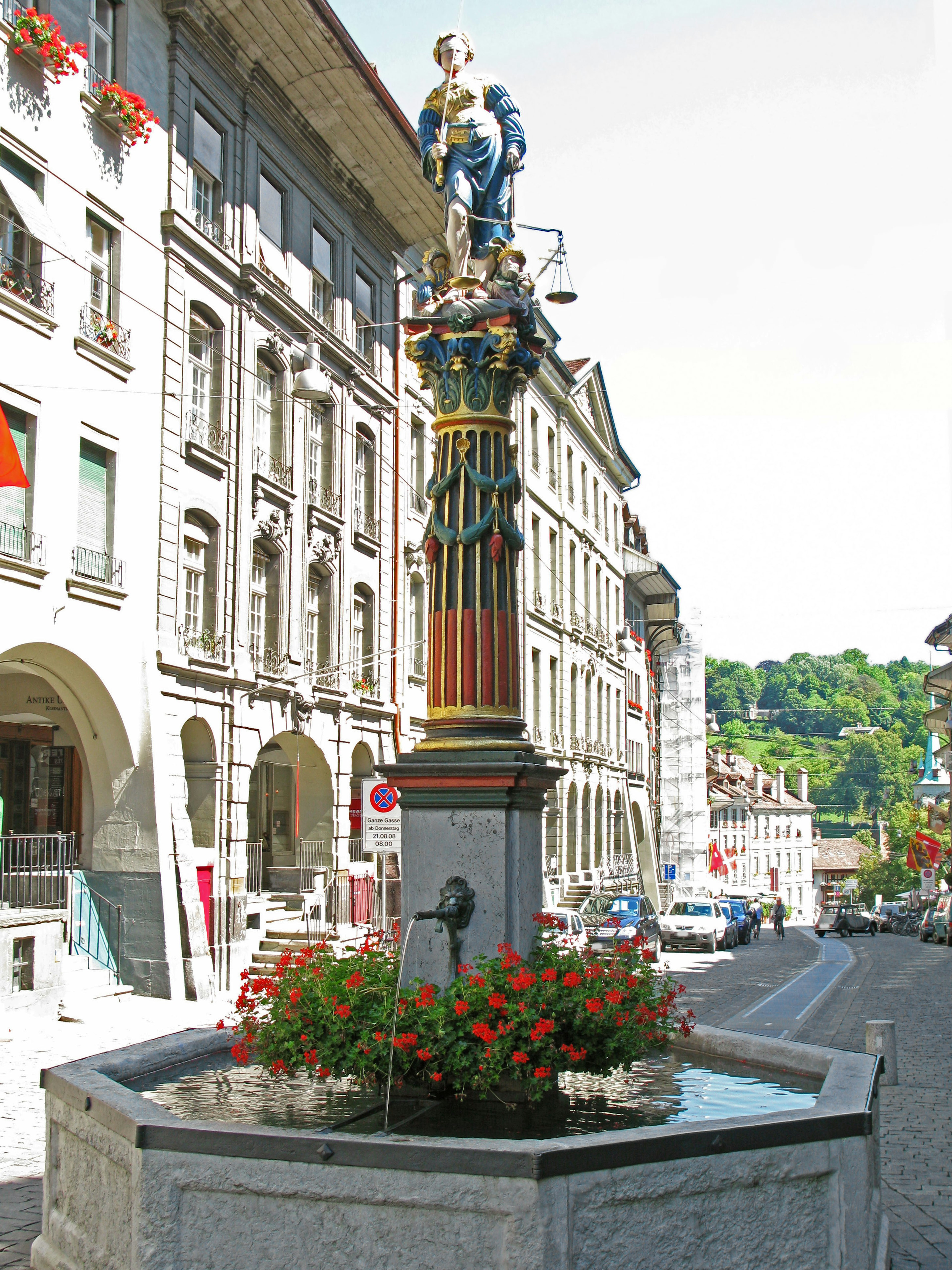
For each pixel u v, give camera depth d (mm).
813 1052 7273
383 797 17844
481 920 7051
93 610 18875
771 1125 5273
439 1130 6141
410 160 27859
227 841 22234
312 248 26672
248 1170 5059
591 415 50188
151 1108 5574
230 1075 7402
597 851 49562
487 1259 4734
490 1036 6273
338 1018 6559
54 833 21500
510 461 7984
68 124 18625
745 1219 5188
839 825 152125
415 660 31469
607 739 51938
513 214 8734
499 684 7641
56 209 18266
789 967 33656
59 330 18234
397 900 29219
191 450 21516
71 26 18906
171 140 21266
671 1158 5000
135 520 19938
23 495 17594
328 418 27141
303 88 24859
